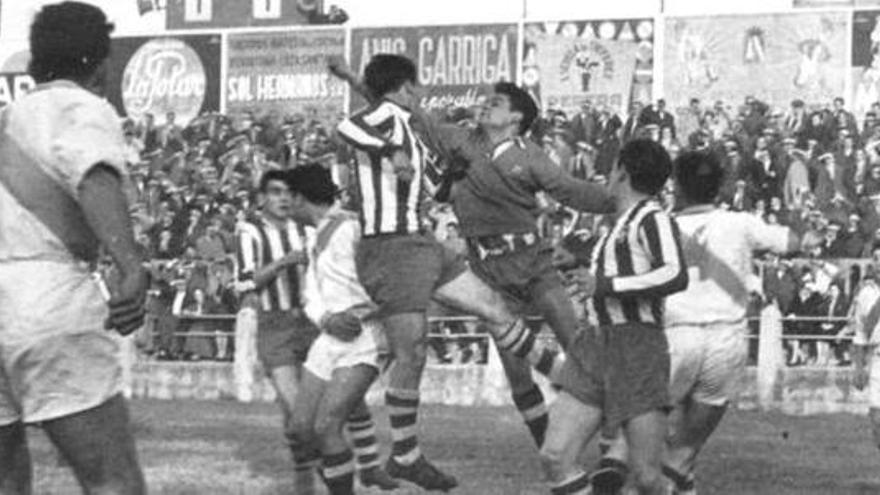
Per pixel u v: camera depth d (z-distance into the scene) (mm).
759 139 45344
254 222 18859
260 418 32625
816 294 39719
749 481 21641
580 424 13750
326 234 16625
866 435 29891
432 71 54312
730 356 15836
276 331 18469
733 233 15859
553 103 52781
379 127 16922
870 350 23344
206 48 56844
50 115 9039
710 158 16156
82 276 9164
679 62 51219
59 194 9078
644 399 13578
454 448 25859
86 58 9375
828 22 49719
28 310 9008
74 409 9055
